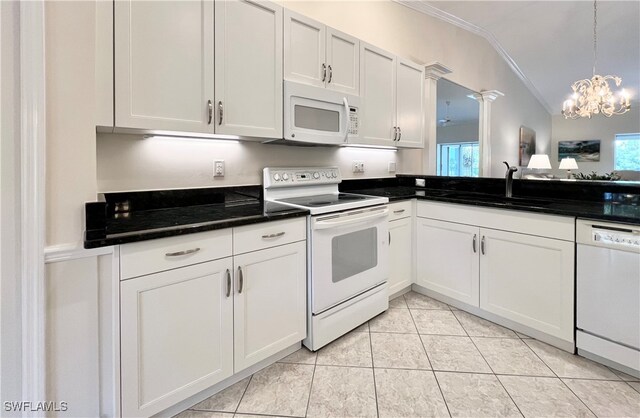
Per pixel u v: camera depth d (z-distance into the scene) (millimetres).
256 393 1526
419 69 3010
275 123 1923
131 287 1203
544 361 1755
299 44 2031
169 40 1497
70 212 1179
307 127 2076
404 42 3236
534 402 1452
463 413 1395
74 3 1168
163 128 1494
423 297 2625
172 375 1326
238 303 1521
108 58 1335
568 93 5824
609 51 4602
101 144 1624
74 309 1175
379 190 3102
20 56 1074
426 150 3408
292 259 1750
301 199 2248
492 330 2094
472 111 5426
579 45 4473
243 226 1518
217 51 1654
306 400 1480
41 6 1085
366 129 2496
